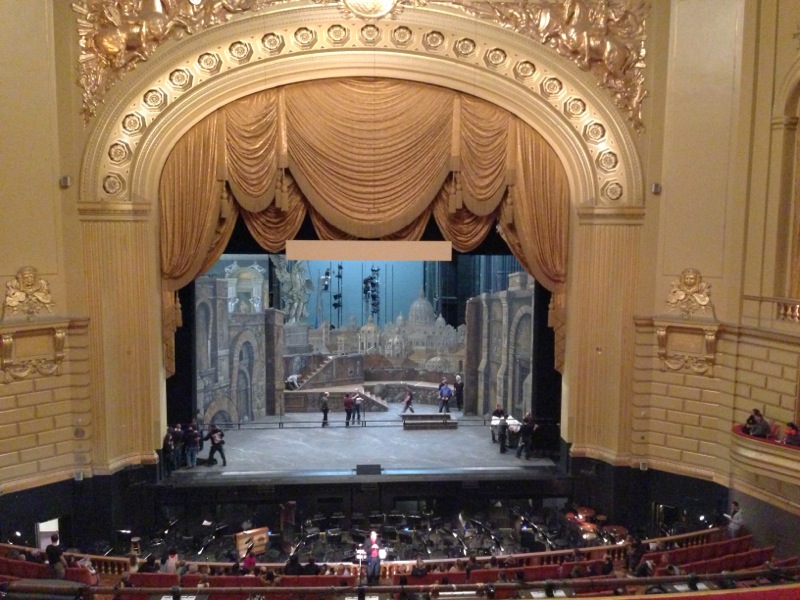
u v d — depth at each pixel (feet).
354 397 83.87
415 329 108.06
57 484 59.41
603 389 64.39
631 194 62.34
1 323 55.31
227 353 91.20
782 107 55.26
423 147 64.64
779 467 51.19
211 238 64.64
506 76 63.52
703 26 59.21
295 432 80.18
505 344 89.92
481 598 33.14
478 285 118.21
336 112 63.93
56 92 58.65
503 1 62.54
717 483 60.08
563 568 45.96
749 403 57.57
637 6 61.57
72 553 52.06
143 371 62.59
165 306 64.64
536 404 72.79
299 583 45.21
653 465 63.26
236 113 63.36
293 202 65.41
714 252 59.93
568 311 66.23
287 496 63.98
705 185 59.93
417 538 61.05
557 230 65.77
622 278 62.75
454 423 82.23
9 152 55.83
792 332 53.57
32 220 57.52
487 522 64.75
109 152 61.16
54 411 59.21
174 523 62.59
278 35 62.08
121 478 62.08
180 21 60.70
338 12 61.31
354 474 65.77
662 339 61.72
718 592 23.52
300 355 100.99
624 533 59.82
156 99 61.82
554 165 65.16
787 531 52.95
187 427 68.95
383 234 65.21
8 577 40.24
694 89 59.93
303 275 124.36
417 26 62.28
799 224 55.57
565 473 66.39
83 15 59.00
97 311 60.18
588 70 62.75
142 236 61.67
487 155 64.90
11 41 55.52
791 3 54.49
